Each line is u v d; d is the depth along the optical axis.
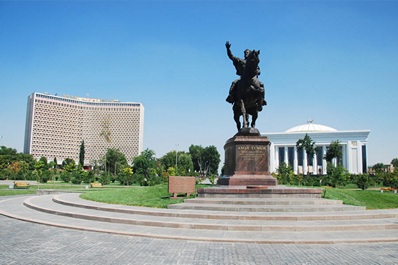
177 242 10.59
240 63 21.30
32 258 8.52
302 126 153.25
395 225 12.73
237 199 16.61
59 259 8.46
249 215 13.73
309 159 135.75
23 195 30.16
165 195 21.23
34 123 155.38
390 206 18.55
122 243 10.35
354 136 129.25
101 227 12.69
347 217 13.98
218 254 9.16
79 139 164.62
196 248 9.82
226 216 13.78
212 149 133.88
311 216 13.72
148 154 91.75
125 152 165.38
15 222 14.21
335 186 49.75
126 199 20.14
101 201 19.55
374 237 11.19
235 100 21.84
